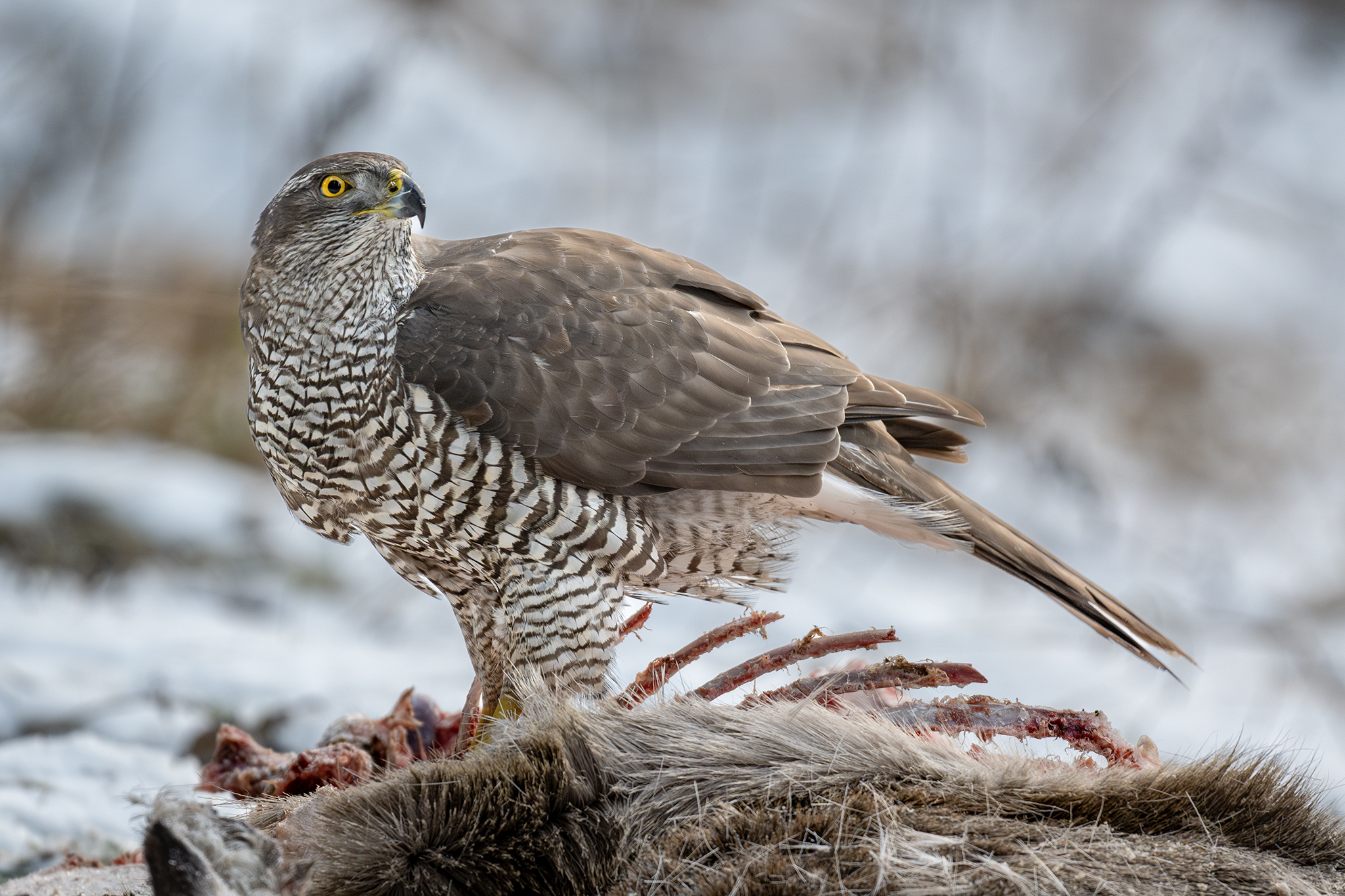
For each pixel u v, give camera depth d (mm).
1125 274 19781
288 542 11742
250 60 17953
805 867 3551
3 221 15953
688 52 23281
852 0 23750
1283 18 23938
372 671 8969
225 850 3471
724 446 6707
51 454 12398
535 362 6520
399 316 6574
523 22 22234
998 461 16891
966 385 18328
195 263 15750
